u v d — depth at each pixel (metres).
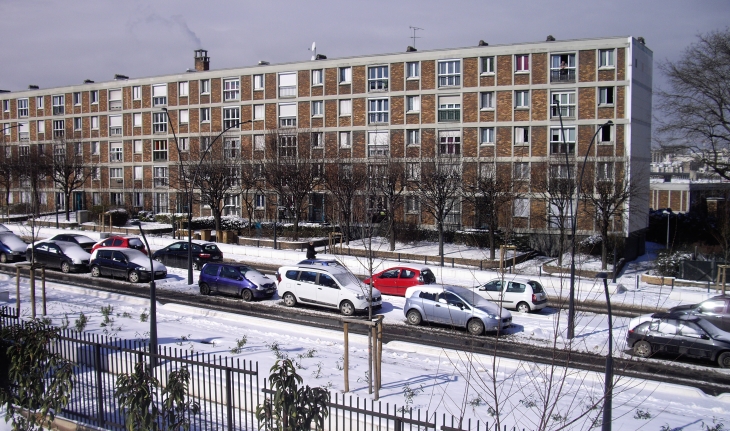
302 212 47.78
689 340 16.34
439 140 41.38
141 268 27.14
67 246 30.20
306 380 12.41
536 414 10.84
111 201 59.31
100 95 59.41
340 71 47.09
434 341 18.06
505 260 34.28
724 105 30.77
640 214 41.44
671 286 29.14
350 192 38.03
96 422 10.03
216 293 24.81
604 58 39.56
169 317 19.77
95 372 11.14
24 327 11.51
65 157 54.03
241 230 45.66
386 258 35.75
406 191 43.34
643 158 41.97
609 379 9.32
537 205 39.56
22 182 59.31
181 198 48.25
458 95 43.31
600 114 39.53
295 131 46.62
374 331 11.31
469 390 12.34
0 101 65.56
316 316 21.36
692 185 64.38
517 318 21.58
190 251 26.91
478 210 38.50
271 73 49.62
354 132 46.59
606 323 21.16
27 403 9.98
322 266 23.12
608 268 33.44
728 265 28.75
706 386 14.46
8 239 32.97
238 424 10.09
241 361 13.83
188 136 54.12
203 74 52.78
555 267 32.47
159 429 9.27
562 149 40.44
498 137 42.12
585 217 38.50
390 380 12.91
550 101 40.72
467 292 20.05
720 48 30.16
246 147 49.06
